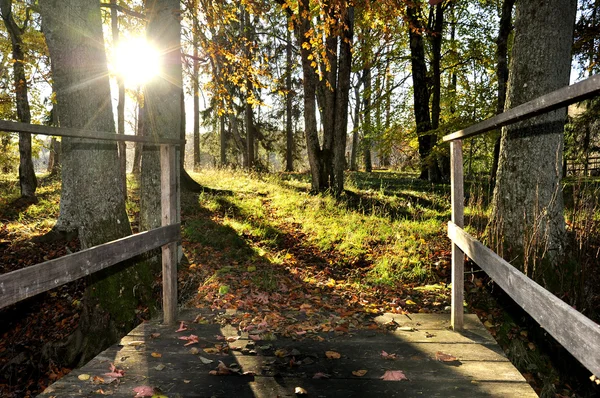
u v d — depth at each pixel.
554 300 1.47
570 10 5.25
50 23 5.02
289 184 16.03
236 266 6.95
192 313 4.65
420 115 17.55
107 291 5.20
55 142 19.91
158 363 3.38
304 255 8.00
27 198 13.18
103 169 5.29
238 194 13.27
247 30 15.80
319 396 2.87
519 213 5.39
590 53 10.60
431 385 3.01
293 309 4.98
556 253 5.16
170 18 6.44
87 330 5.16
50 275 2.30
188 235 8.52
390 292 5.92
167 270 4.22
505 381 3.06
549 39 5.19
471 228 7.36
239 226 9.55
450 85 17.80
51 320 6.42
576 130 10.43
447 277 6.32
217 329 4.16
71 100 5.12
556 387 4.27
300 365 3.36
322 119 13.88
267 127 32.28
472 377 3.13
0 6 12.00
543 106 1.85
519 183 5.41
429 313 5.06
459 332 4.04
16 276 2.04
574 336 1.30
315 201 11.77
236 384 3.04
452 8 17.86
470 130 3.22
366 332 4.10
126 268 5.42
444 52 18.81
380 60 18.58
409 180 19.19
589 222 4.86
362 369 3.28
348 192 13.53
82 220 5.28
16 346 6.00
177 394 2.89
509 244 5.45
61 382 3.04
